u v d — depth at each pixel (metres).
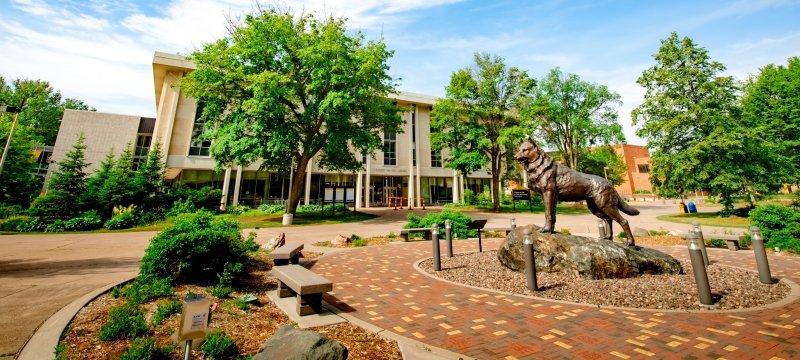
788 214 9.59
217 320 3.94
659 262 6.49
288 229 16.95
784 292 5.30
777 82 23.70
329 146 20.66
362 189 37.00
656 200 54.41
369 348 3.37
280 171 24.47
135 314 3.90
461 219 13.15
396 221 21.17
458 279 6.50
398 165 37.91
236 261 6.11
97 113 30.47
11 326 3.65
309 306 4.36
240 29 20.28
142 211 19.30
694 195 53.38
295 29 21.25
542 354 3.29
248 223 19.66
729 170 19.78
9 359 2.87
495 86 29.12
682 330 3.85
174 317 3.95
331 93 18.56
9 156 25.72
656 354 3.26
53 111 46.34
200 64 20.42
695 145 20.31
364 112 22.53
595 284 5.80
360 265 8.08
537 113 28.66
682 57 22.08
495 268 7.27
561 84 33.38
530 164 7.53
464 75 28.72
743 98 25.66
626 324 4.06
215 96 21.14
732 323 4.04
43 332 3.39
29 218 16.55
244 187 30.81
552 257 6.62
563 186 7.19
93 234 14.50
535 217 23.73
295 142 20.67
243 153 19.59
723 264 7.88
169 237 5.75
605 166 48.69
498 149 30.19
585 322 4.15
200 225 6.48
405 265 8.05
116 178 19.98
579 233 14.74
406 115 39.38
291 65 20.64
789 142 21.48
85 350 3.04
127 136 30.89
